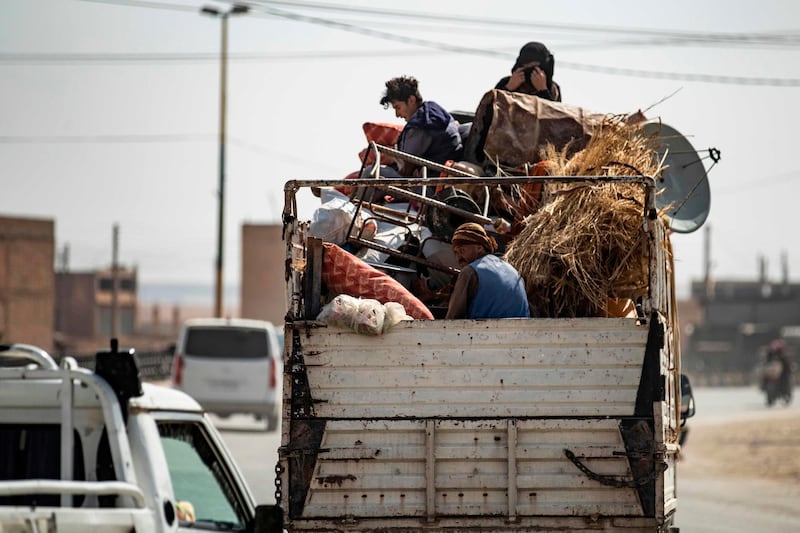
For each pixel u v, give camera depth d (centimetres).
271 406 5562
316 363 1423
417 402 1414
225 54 8062
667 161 2100
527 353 1413
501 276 1538
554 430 1403
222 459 1271
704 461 5469
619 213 1582
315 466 1409
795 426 7175
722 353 18162
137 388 1069
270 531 1195
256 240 17662
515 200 1802
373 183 1480
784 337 18100
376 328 1404
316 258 1482
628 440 1400
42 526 946
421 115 2031
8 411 1098
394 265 1772
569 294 1608
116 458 1033
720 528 3055
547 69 2316
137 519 1000
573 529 1395
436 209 1764
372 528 1401
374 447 1410
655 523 1390
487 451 1405
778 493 4059
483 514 1398
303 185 1485
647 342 1410
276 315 17575
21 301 13738
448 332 1418
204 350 5556
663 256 1567
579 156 1772
